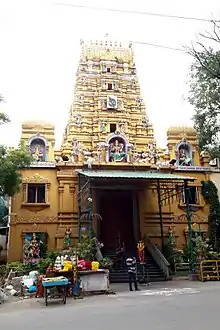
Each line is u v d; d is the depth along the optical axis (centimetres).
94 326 849
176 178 2392
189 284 1978
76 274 1588
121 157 2919
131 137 3111
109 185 2684
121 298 1448
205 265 2238
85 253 2025
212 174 3067
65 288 1391
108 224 2941
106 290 1639
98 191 2827
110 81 3272
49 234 2670
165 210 2895
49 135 2969
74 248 2331
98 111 3119
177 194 2781
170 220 2878
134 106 3238
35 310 1230
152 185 2766
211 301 1220
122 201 3019
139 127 3161
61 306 1298
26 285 1773
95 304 1296
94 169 2758
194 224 2900
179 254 2605
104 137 3020
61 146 3125
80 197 2514
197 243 2397
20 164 2238
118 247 2697
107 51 3428
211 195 2975
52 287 1555
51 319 998
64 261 1695
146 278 2138
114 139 2998
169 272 2297
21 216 2677
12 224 2648
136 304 1226
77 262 1669
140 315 980
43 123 2983
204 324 812
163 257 2364
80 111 3111
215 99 2359
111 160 2902
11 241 2612
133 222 2845
